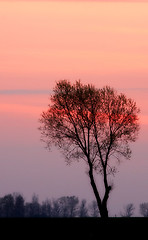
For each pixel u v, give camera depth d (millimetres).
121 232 96938
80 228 98812
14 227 98812
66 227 99000
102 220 105250
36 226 99750
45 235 94062
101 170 121312
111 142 121000
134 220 105312
